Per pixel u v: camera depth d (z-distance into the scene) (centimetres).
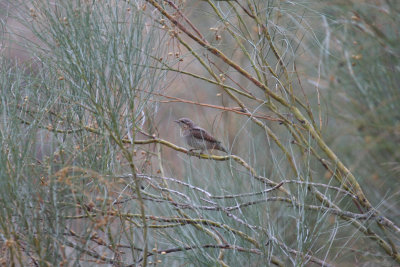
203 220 764
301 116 861
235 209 798
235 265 752
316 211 775
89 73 664
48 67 710
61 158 659
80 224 652
